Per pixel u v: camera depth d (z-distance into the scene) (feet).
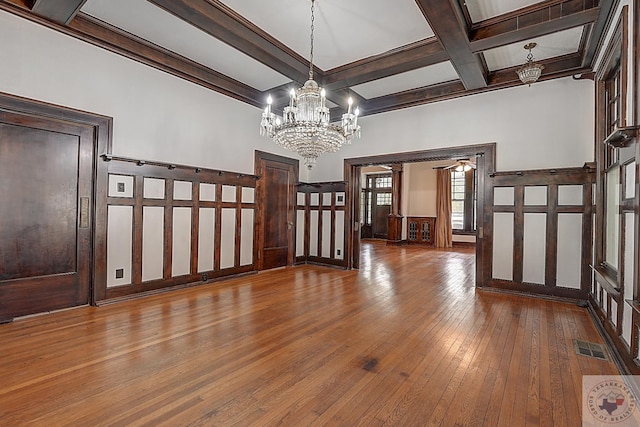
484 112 15.35
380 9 10.34
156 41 12.69
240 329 9.86
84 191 11.64
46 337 9.03
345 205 20.29
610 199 9.97
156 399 6.21
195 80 14.85
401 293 14.32
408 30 11.53
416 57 12.55
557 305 12.65
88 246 11.77
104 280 12.13
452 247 33.53
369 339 9.21
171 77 14.08
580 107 13.17
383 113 18.61
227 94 16.42
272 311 11.65
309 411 5.91
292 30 11.57
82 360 7.72
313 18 10.85
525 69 12.15
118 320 10.46
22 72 10.13
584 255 12.82
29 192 10.46
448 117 16.40
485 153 15.21
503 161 14.82
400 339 9.21
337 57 13.52
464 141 15.88
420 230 35.78
